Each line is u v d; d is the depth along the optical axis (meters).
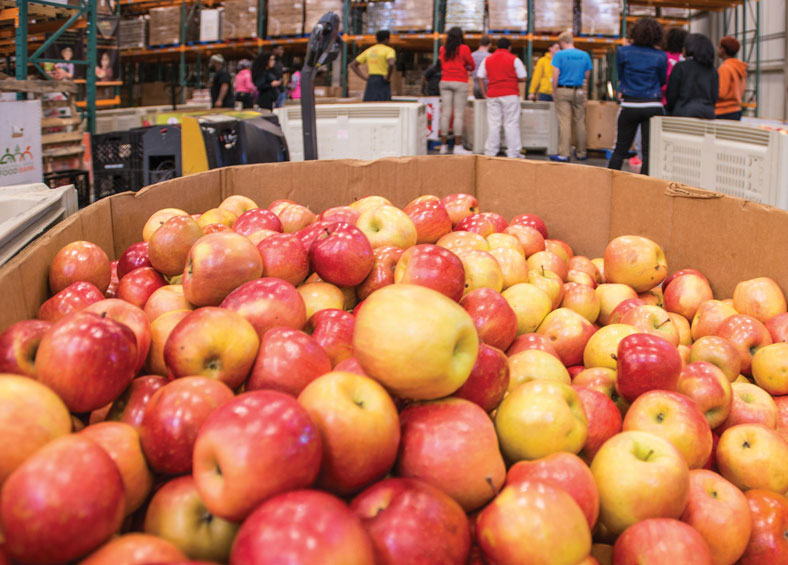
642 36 6.36
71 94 5.96
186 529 0.93
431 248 1.53
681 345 1.92
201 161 4.54
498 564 0.95
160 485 1.03
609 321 2.03
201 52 13.48
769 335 1.82
